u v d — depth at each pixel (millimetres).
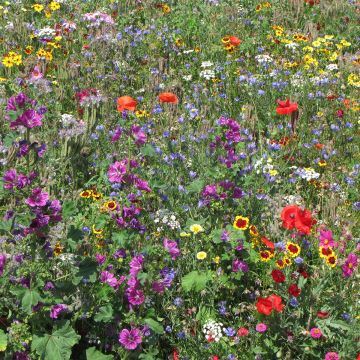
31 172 2520
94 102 3566
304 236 3023
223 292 2904
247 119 3777
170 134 3629
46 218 2486
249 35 5039
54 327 2527
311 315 2725
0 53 4297
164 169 3324
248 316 2822
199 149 3469
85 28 4941
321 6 5602
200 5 5465
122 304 2652
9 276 2521
